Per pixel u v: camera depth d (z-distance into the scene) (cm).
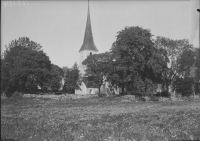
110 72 5116
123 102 3997
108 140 852
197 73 3203
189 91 3384
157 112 1822
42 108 2747
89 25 10744
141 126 1105
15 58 6044
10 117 1703
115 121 1344
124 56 4784
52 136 949
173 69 4791
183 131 895
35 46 7244
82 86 9381
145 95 4578
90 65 7569
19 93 4975
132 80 4784
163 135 865
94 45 10731
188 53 3812
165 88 5166
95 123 1290
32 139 910
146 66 4928
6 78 5612
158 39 5444
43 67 6412
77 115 1814
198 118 1221
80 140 872
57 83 6869
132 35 4675
